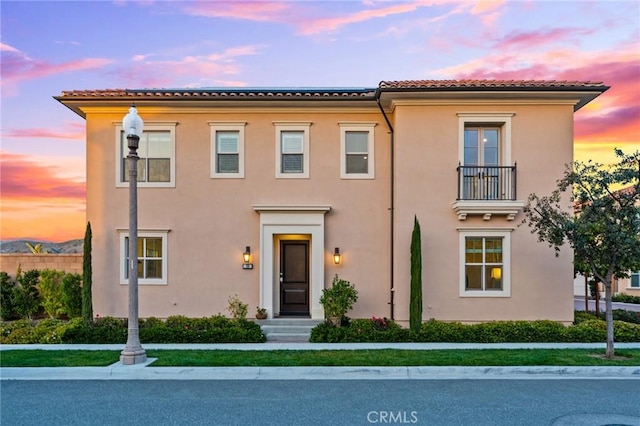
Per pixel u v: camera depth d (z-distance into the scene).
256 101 11.77
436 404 6.12
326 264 11.96
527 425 5.32
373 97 11.52
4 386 7.15
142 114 12.10
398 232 11.32
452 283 11.21
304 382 7.34
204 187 12.08
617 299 22.42
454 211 11.28
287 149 12.25
